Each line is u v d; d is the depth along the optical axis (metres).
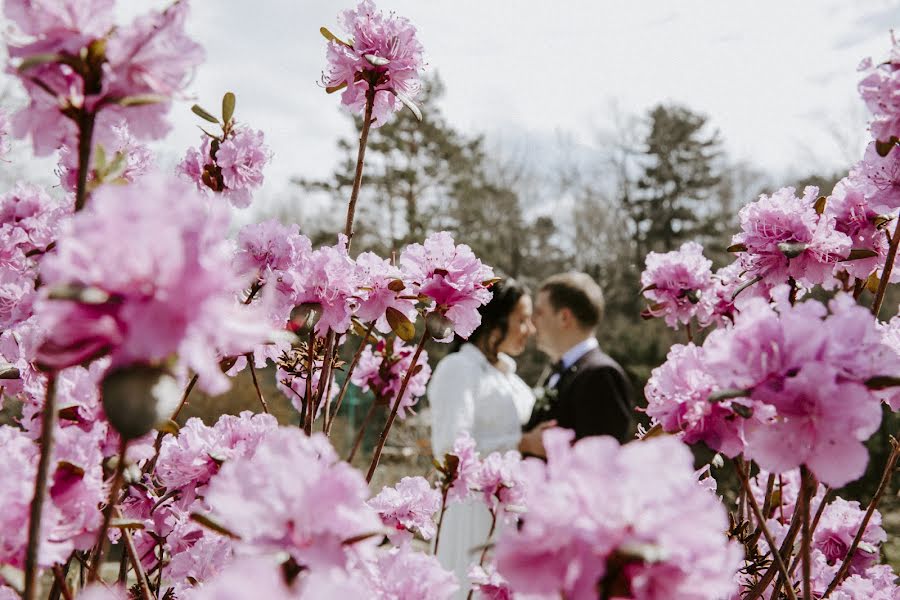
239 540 0.75
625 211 28.59
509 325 3.32
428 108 20.77
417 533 1.62
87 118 0.73
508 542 0.61
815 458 0.86
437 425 3.04
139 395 0.57
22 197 1.84
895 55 1.31
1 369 1.29
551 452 0.63
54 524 0.79
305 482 0.69
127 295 0.59
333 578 0.66
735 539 1.59
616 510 0.59
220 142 1.75
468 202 21.66
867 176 1.55
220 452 1.30
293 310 1.51
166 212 0.58
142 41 0.72
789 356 0.86
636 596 0.59
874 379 0.84
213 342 0.60
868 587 1.73
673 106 29.31
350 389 11.95
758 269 1.77
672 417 1.16
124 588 1.30
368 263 1.63
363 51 1.77
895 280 1.75
